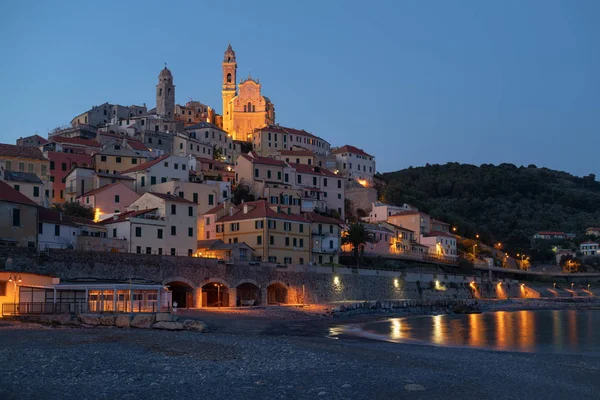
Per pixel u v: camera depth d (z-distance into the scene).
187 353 40.22
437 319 97.56
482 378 36.03
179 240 101.94
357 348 48.47
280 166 157.62
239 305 92.44
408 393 30.67
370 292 117.88
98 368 33.28
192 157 160.75
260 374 33.59
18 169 121.75
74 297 64.56
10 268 64.50
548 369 41.03
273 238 115.31
